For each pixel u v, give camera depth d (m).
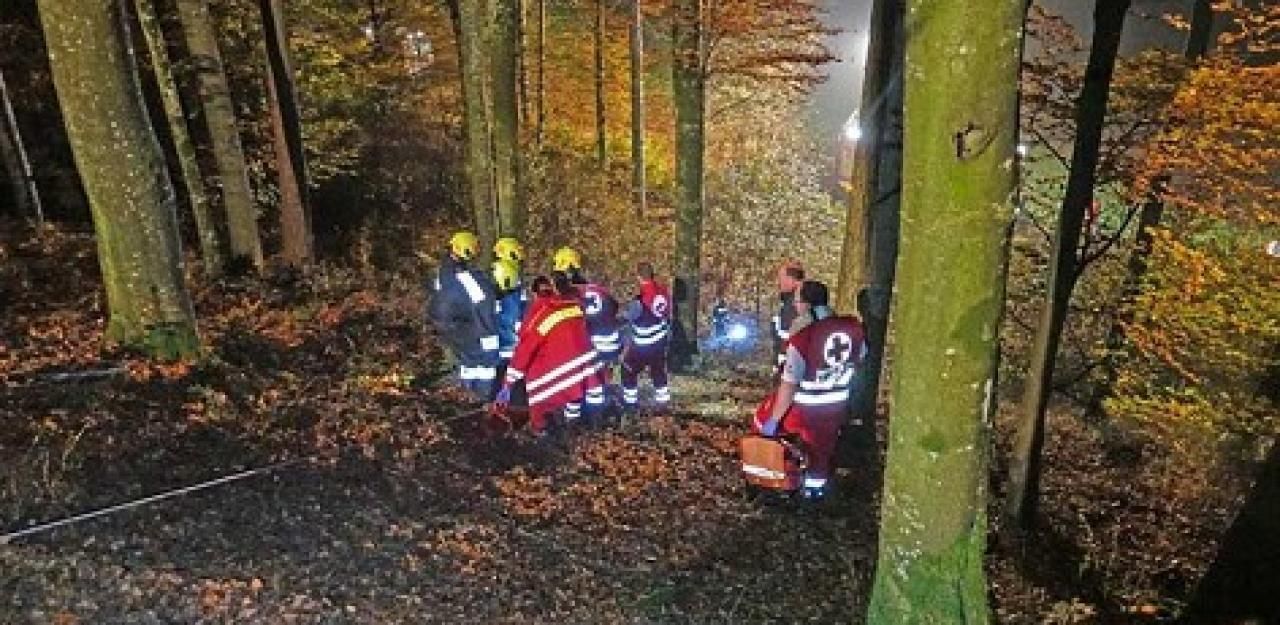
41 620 4.33
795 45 17.61
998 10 3.49
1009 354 13.66
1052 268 7.39
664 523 6.73
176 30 15.58
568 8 26.28
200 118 15.88
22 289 10.04
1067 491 9.73
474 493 6.73
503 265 8.83
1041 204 11.48
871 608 4.48
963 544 4.20
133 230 7.48
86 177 7.36
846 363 6.68
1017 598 6.41
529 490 7.00
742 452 6.79
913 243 3.88
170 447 6.36
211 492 5.90
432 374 9.52
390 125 19.58
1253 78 9.27
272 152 16.20
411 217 18.08
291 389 8.00
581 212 19.95
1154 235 11.08
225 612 4.65
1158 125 9.72
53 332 8.42
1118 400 12.31
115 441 6.26
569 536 6.30
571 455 7.86
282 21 13.16
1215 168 9.95
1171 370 12.34
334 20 18.20
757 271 22.53
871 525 6.92
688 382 12.59
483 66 10.30
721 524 6.79
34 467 5.72
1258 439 10.78
